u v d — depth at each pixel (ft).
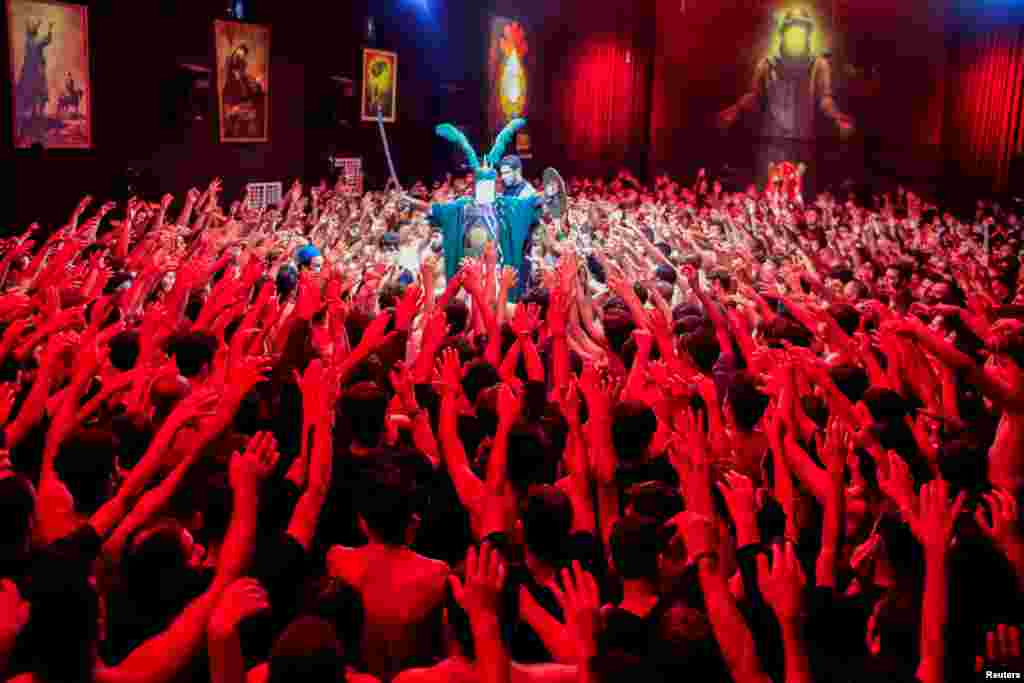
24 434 13.21
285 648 7.75
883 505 12.71
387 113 70.33
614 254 32.27
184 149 54.24
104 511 10.72
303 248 29.19
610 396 14.62
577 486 12.04
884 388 14.55
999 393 13.60
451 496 12.19
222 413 11.26
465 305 22.20
